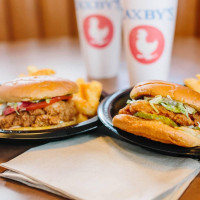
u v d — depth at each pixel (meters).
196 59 2.13
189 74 1.73
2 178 0.78
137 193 0.67
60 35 3.88
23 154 0.86
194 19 3.53
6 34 3.72
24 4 3.69
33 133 0.89
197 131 0.83
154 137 0.82
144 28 1.23
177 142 0.79
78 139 0.96
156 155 0.85
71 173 0.76
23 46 2.95
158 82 0.91
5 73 1.88
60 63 2.14
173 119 0.86
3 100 1.02
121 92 1.17
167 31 1.24
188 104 0.86
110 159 0.83
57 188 0.69
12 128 1.01
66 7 3.79
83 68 1.97
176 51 2.45
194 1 3.46
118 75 1.78
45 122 1.02
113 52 1.64
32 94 0.98
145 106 0.87
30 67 1.33
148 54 1.27
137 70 1.32
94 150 0.88
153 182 0.71
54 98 1.03
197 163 0.79
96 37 1.57
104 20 1.52
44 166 0.79
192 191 0.72
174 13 1.23
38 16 3.78
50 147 0.90
